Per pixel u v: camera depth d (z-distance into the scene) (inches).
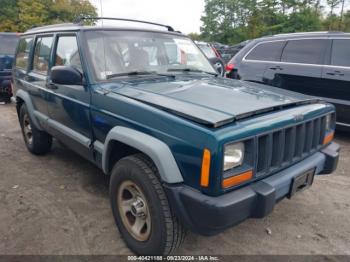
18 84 192.1
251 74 248.4
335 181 161.3
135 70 126.7
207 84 119.6
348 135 235.9
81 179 160.4
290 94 117.9
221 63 189.8
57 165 177.9
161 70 133.5
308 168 102.5
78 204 136.4
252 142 83.7
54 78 115.3
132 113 98.3
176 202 84.8
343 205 138.5
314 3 1291.8
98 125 115.4
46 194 145.1
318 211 133.3
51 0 1525.6
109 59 124.3
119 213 108.5
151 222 94.0
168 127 87.1
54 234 116.0
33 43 175.8
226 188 80.3
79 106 124.6
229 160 80.3
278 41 240.7
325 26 1230.9
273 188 86.9
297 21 1229.1
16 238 113.8
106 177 162.9
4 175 164.7
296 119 96.3
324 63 216.7
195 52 156.6
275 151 92.1
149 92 105.8
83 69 121.0
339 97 212.5
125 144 102.2
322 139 113.9
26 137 195.2
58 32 147.0
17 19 1496.1
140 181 94.1
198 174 80.7
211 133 78.3
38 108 169.5
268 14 1339.8
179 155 84.4
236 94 107.0
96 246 109.7
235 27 1813.5
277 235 117.0
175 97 100.3
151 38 140.6
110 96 108.0
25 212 130.2
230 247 110.0
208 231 82.4
